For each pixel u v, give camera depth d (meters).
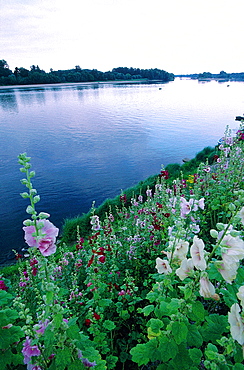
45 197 17.83
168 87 151.38
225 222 5.28
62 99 89.44
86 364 2.20
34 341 2.00
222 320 2.34
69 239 10.66
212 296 1.97
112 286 4.22
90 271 3.62
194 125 42.78
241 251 1.89
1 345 2.02
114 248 5.20
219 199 6.06
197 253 2.04
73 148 29.95
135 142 32.19
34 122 47.88
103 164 24.31
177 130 39.06
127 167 23.28
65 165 24.23
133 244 5.30
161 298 2.62
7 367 2.40
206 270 2.01
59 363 1.84
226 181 6.16
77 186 19.50
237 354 1.89
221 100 80.38
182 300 2.08
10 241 12.54
